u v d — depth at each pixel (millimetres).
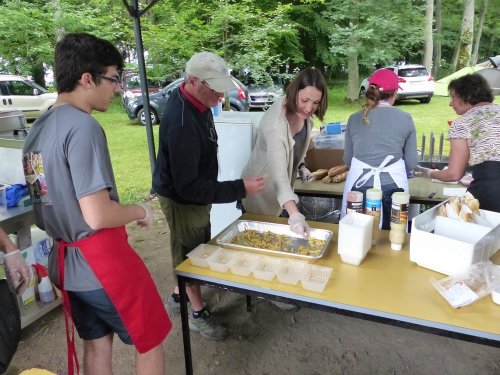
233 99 7750
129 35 6367
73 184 1130
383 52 11078
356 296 1272
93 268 1213
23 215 1941
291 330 2262
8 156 2160
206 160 1804
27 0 9039
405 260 1502
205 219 2010
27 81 9148
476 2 15617
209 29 6145
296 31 9070
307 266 1456
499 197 1939
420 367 1953
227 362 2012
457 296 1211
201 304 2154
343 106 11336
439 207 1562
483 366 1946
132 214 1249
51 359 2086
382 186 2154
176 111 1643
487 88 2078
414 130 2162
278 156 1811
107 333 1440
